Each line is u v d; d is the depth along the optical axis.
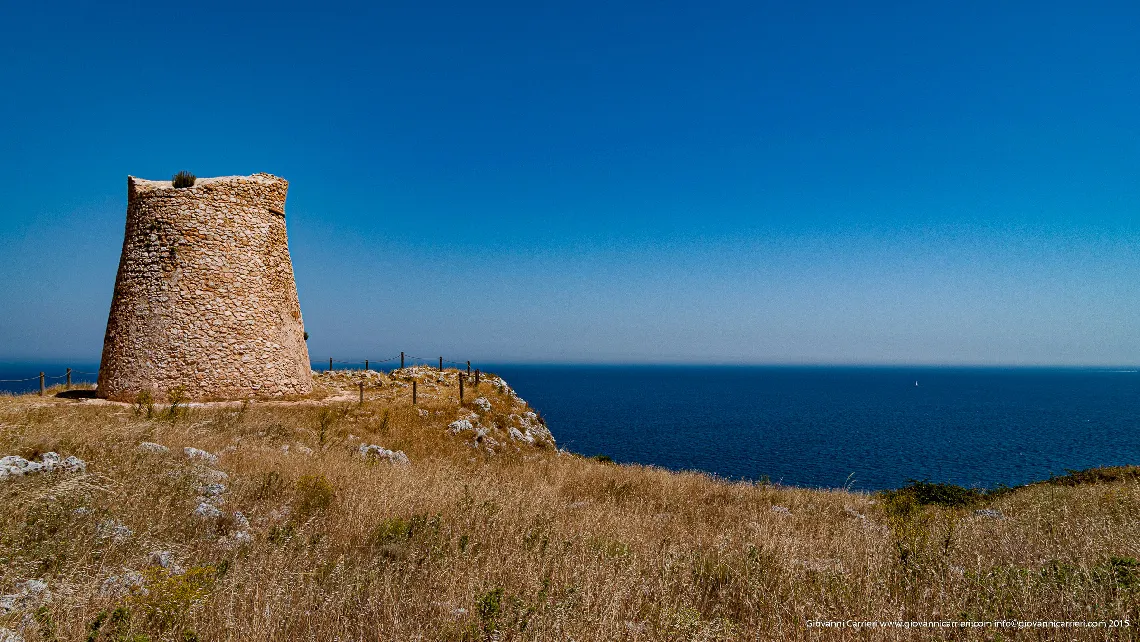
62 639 4.32
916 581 6.48
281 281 25.28
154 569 5.66
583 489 14.32
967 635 5.20
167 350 21.62
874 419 100.50
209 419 16.34
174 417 15.64
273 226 25.17
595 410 117.31
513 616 5.23
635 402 144.25
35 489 7.07
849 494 16.31
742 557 7.54
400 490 9.82
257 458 11.27
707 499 13.92
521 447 24.39
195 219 22.69
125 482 7.94
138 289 22.12
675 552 7.59
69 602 4.74
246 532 7.21
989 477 41.09
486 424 24.22
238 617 4.99
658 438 68.12
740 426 84.81
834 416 106.25
